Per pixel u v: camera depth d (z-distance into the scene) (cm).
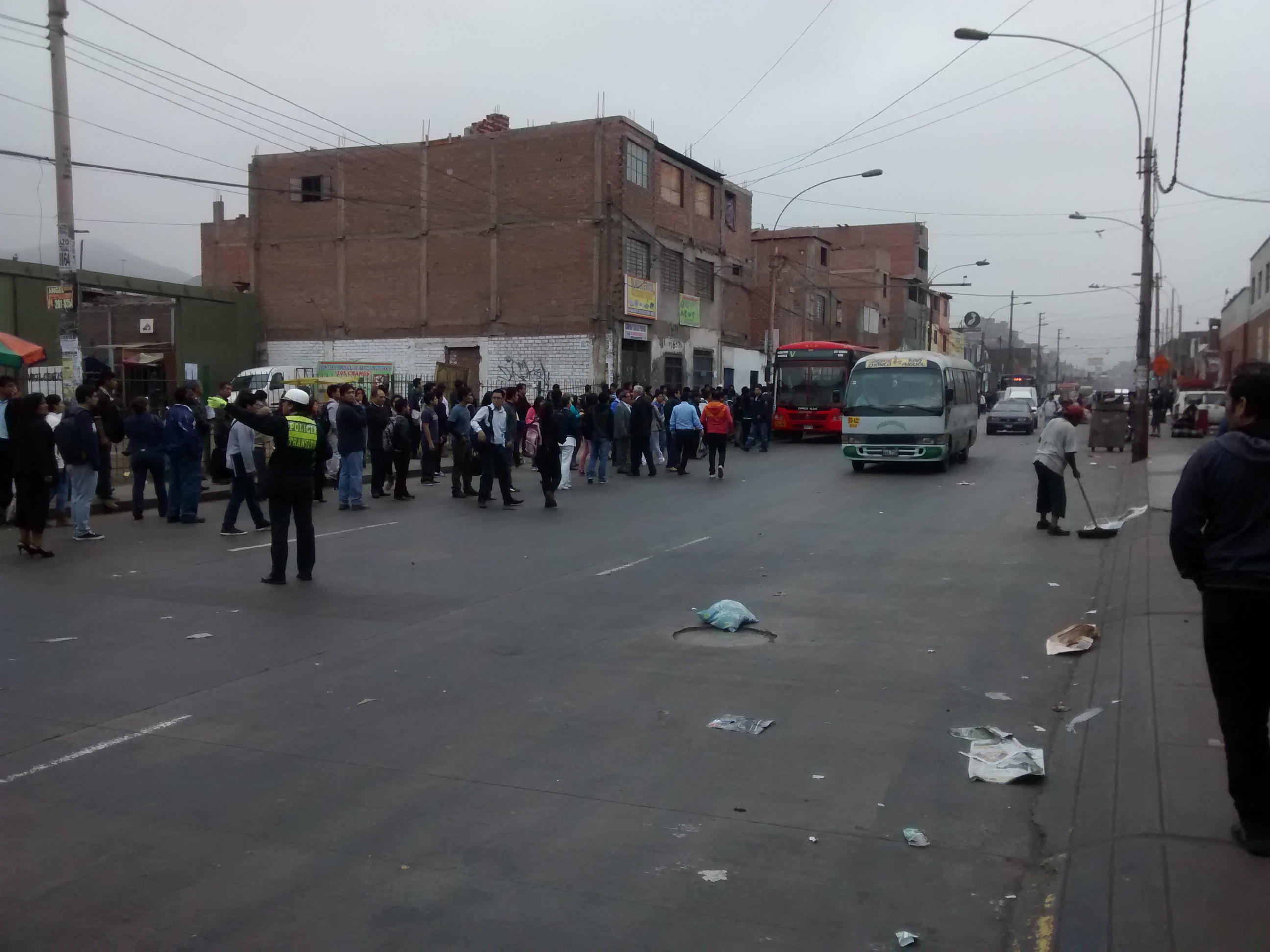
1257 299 4947
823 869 433
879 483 2080
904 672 728
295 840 460
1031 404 4350
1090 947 358
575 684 701
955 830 471
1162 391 4281
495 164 3441
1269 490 397
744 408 3005
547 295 3388
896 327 7562
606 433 2086
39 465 1168
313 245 3681
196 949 370
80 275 3006
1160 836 427
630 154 3397
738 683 703
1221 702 411
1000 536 1371
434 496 1888
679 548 1270
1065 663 755
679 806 498
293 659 758
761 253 5325
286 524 1041
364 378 3031
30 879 424
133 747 577
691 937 378
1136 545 1202
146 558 1187
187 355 3469
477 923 388
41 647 786
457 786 521
